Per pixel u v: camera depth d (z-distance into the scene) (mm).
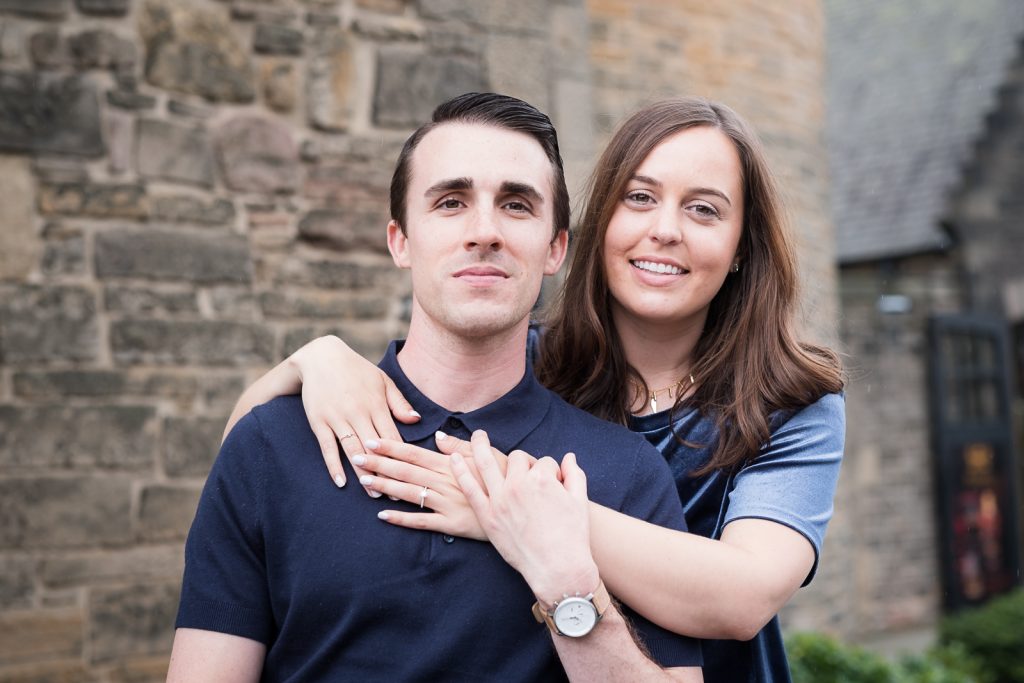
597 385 1993
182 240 3445
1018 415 9688
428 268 1600
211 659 1502
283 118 3639
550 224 1663
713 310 2006
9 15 3264
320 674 1491
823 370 1877
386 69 3795
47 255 3264
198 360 3447
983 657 7621
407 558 1501
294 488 1547
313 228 3654
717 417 1858
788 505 1688
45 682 3172
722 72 5582
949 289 9359
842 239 9789
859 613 8547
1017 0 10578
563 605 1430
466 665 1479
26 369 3217
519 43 4074
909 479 8898
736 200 1893
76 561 3236
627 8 5230
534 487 1477
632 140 1896
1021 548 9312
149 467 3355
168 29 3461
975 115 9867
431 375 1657
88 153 3332
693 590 1521
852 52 11703
